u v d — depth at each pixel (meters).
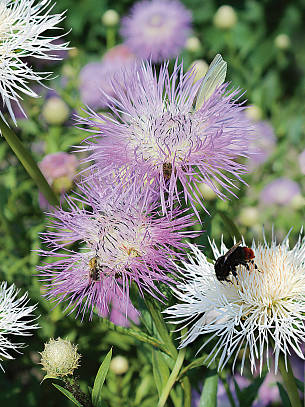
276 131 0.94
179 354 0.53
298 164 0.91
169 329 0.54
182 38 1.03
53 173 0.66
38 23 0.54
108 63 0.83
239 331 0.50
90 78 0.80
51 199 0.59
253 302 0.50
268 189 0.83
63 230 0.52
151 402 0.69
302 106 1.08
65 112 0.77
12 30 0.54
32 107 0.79
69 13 1.30
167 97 0.53
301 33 1.48
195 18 1.39
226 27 1.01
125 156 0.49
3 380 0.73
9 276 0.72
